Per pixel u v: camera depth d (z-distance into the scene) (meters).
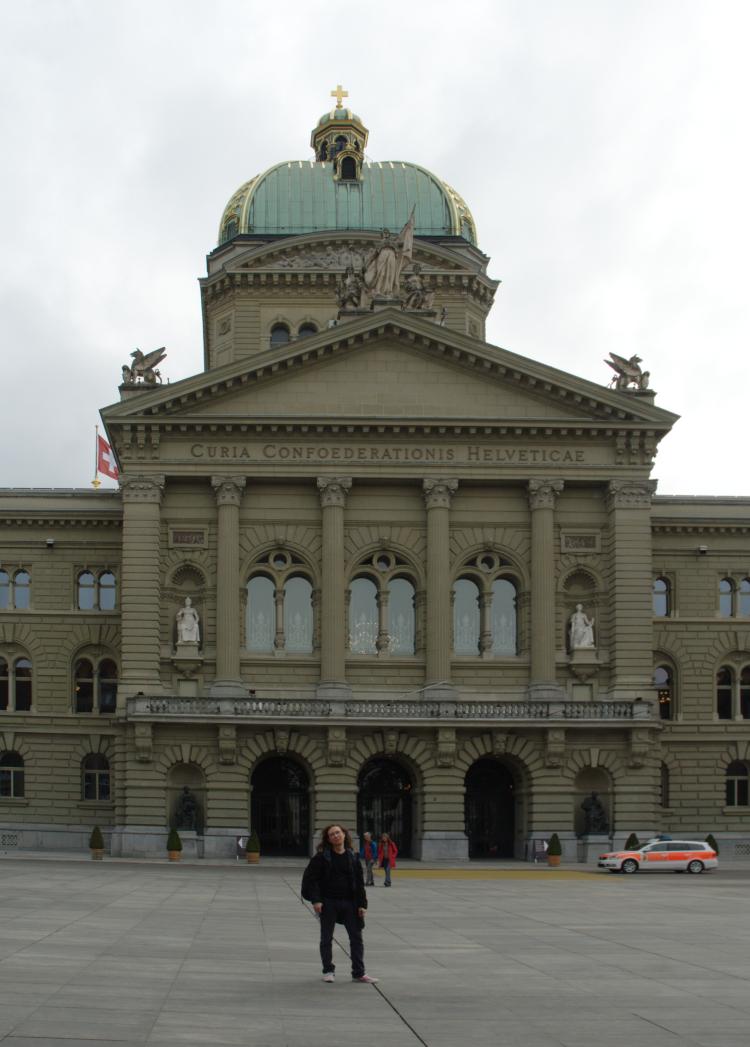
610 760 72.31
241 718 70.38
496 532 75.06
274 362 73.94
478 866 68.00
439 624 73.19
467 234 96.38
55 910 35.81
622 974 24.95
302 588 75.12
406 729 71.38
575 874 62.28
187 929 32.25
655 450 75.00
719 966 26.09
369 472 74.00
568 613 75.19
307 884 23.61
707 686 81.50
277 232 93.81
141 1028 18.66
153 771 70.69
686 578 82.44
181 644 72.81
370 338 74.75
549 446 74.69
